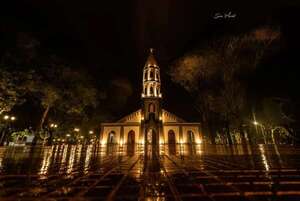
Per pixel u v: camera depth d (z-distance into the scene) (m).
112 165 16.31
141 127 44.91
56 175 10.94
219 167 13.59
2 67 24.52
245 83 30.78
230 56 29.98
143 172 12.16
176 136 45.75
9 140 37.12
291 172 10.97
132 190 8.12
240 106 30.09
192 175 10.84
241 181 9.12
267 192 7.39
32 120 36.16
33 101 33.38
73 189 8.19
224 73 30.59
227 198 6.91
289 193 7.29
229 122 32.56
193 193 7.52
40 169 12.84
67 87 33.34
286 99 28.97
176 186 8.52
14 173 11.37
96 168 14.14
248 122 31.88
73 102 35.00
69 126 42.94
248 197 6.95
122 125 46.78
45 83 29.02
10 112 32.00
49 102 30.38
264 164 14.43
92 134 58.66
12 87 25.33
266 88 30.38
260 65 29.95
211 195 7.16
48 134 37.81
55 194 7.54
